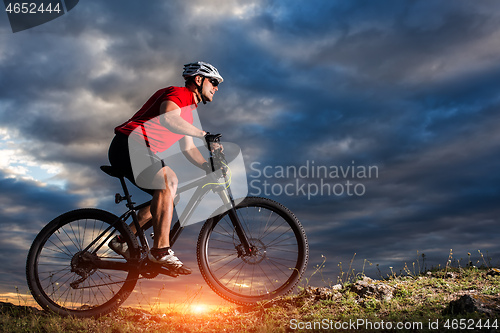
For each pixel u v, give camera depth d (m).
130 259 3.49
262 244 3.59
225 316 3.70
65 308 3.60
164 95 3.48
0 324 3.57
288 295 3.66
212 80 3.64
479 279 4.09
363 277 4.25
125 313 3.79
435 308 3.25
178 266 3.30
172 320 3.65
